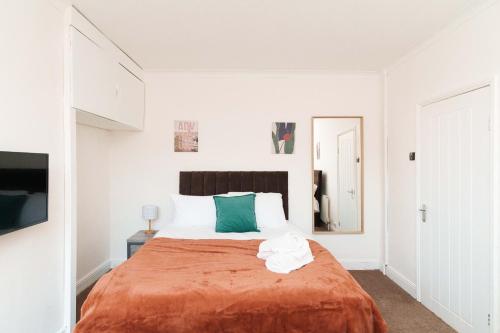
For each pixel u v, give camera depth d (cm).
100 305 155
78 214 311
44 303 201
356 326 156
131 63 334
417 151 295
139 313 152
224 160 379
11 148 173
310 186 380
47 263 204
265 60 336
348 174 381
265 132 380
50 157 207
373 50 307
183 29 261
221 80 378
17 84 177
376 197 381
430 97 274
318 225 380
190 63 346
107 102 277
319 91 380
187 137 378
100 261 354
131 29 261
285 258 195
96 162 345
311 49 304
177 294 159
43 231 200
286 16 238
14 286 176
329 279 176
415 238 300
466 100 231
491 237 205
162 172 377
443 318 256
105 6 224
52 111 208
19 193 165
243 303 156
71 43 222
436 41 268
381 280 345
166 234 286
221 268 194
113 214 375
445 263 254
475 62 222
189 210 331
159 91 376
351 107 381
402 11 229
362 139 380
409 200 312
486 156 212
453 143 246
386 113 362
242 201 312
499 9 201
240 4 221
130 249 330
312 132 378
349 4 220
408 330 241
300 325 155
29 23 186
